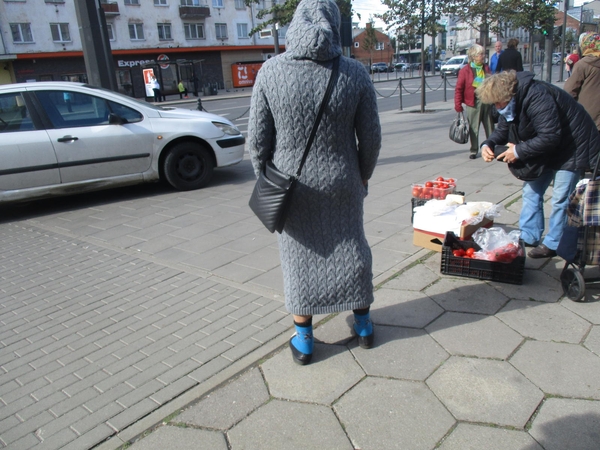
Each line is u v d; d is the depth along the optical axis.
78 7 7.29
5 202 6.16
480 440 2.19
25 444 2.34
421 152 9.01
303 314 2.70
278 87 2.37
